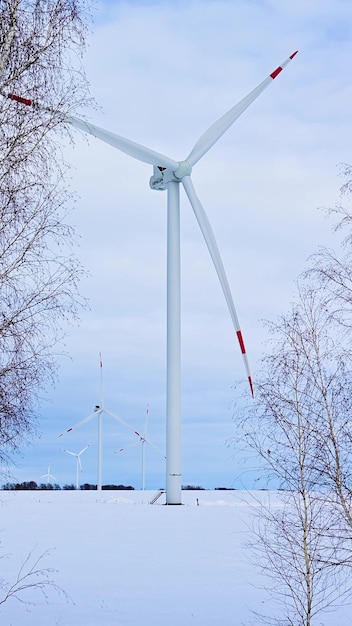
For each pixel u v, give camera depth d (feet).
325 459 32.55
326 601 36.37
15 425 32.68
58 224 35.42
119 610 32.27
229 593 35.83
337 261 35.29
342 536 31.96
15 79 36.65
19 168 35.50
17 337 33.09
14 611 32.07
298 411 33.30
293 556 32.78
